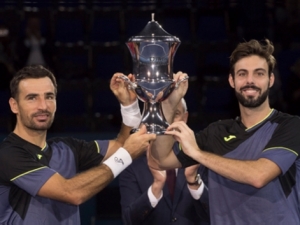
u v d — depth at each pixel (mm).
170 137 4520
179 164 4598
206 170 5152
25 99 4312
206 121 9195
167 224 4961
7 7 11109
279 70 9906
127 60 10305
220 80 9680
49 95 4367
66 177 4457
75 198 4172
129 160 4359
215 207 4406
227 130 4512
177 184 5000
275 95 8984
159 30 4441
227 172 4148
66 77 9938
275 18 10359
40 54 9875
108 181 4293
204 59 10289
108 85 9688
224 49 10328
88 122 9047
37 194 4223
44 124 4348
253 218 4281
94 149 4727
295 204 4383
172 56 4441
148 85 4359
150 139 4398
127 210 4930
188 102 9578
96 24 10859
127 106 4684
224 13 10820
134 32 10773
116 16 10930
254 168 4121
